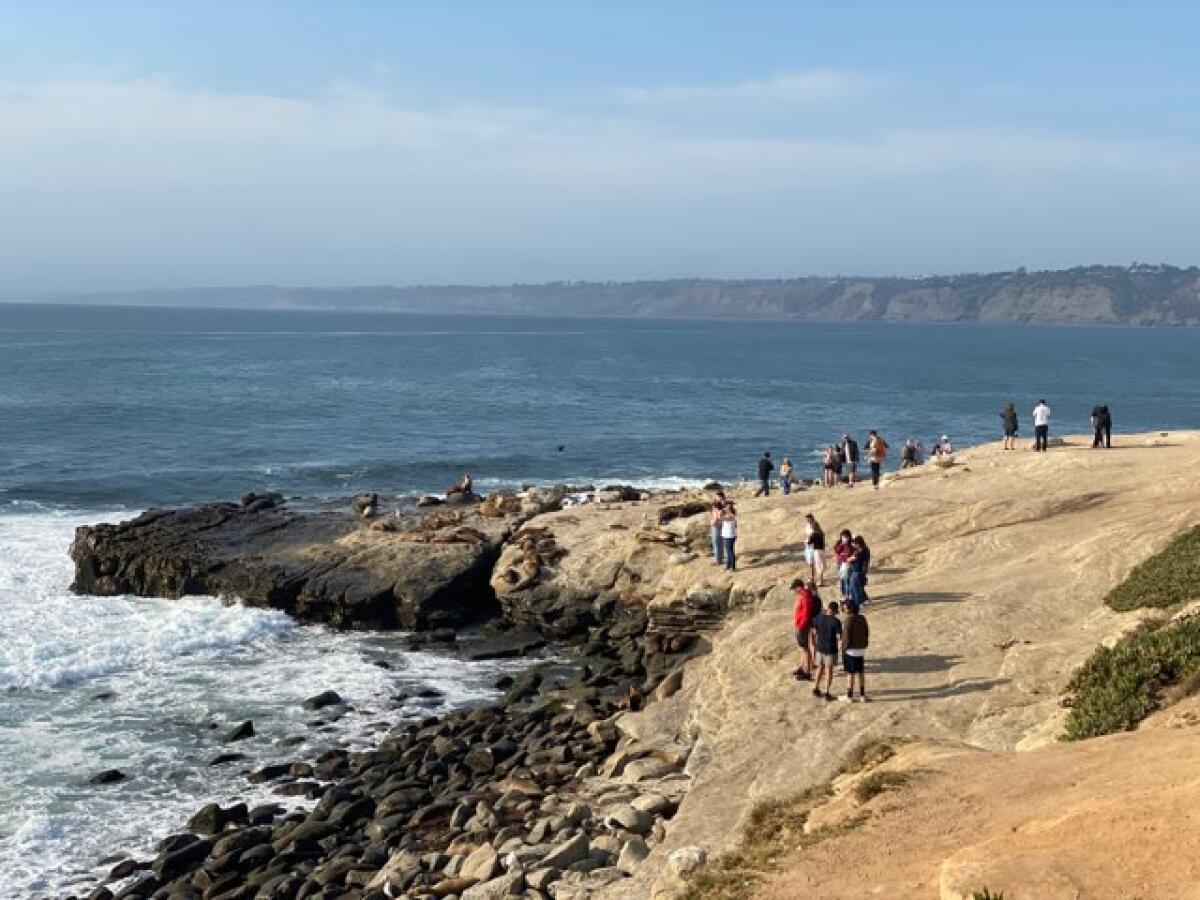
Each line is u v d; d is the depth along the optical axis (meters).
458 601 38.94
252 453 73.19
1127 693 16.89
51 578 41.97
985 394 125.88
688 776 20.34
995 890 10.05
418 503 51.38
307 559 40.56
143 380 116.00
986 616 24.84
